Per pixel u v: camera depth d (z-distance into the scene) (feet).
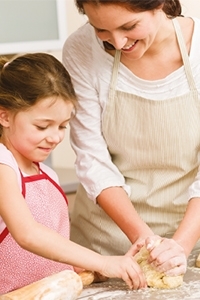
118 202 5.32
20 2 9.02
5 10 8.87
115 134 5.61
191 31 5.49
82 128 5.69
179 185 5.72
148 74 5.47
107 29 4.56
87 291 4.79
